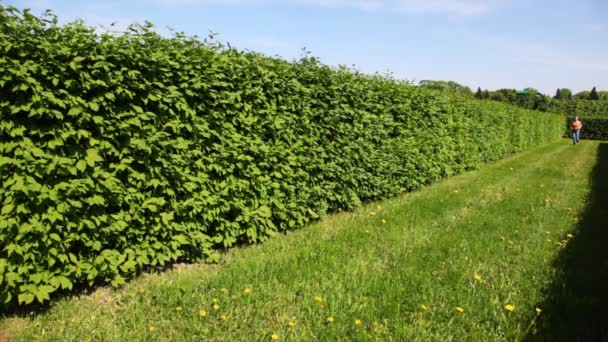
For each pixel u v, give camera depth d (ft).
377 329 10.88
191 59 15.24
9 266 11.07
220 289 12.65
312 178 21.04
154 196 14.40
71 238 12.03
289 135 19.34
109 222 13.04
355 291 12.85
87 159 12.26
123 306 12.02
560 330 11.02
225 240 16.74
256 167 17.79
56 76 11.68
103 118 12.82
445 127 37.01
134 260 14.24
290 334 10.47
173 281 13.62
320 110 21.21
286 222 19.90
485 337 10.69
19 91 11.34
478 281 14.05
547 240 18.45
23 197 11.24
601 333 10.91
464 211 23.97
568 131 119.14
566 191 30.99
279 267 14.51
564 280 14.24
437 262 15.60
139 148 13.34
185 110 14.89
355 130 23.81
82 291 13.20
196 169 15.57
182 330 10.69
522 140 66.54
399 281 13.75
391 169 27.89
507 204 25.93
